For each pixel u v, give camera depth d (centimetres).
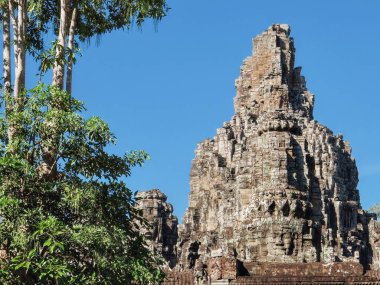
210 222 10675
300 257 8469
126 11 4750
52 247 3397
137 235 4116
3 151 3809
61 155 3881
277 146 9069
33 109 3784
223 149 11019
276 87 10781
